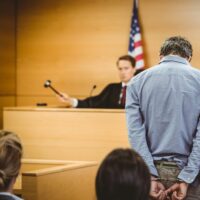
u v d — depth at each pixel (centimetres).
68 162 485
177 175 328
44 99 789
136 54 733
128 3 757
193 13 729
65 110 580
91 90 769
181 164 330
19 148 238
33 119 593
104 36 765
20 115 598
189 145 332
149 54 749
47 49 787
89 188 445
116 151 199
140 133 337
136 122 339
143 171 193
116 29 761
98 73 769
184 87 328
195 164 323
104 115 565
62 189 414
